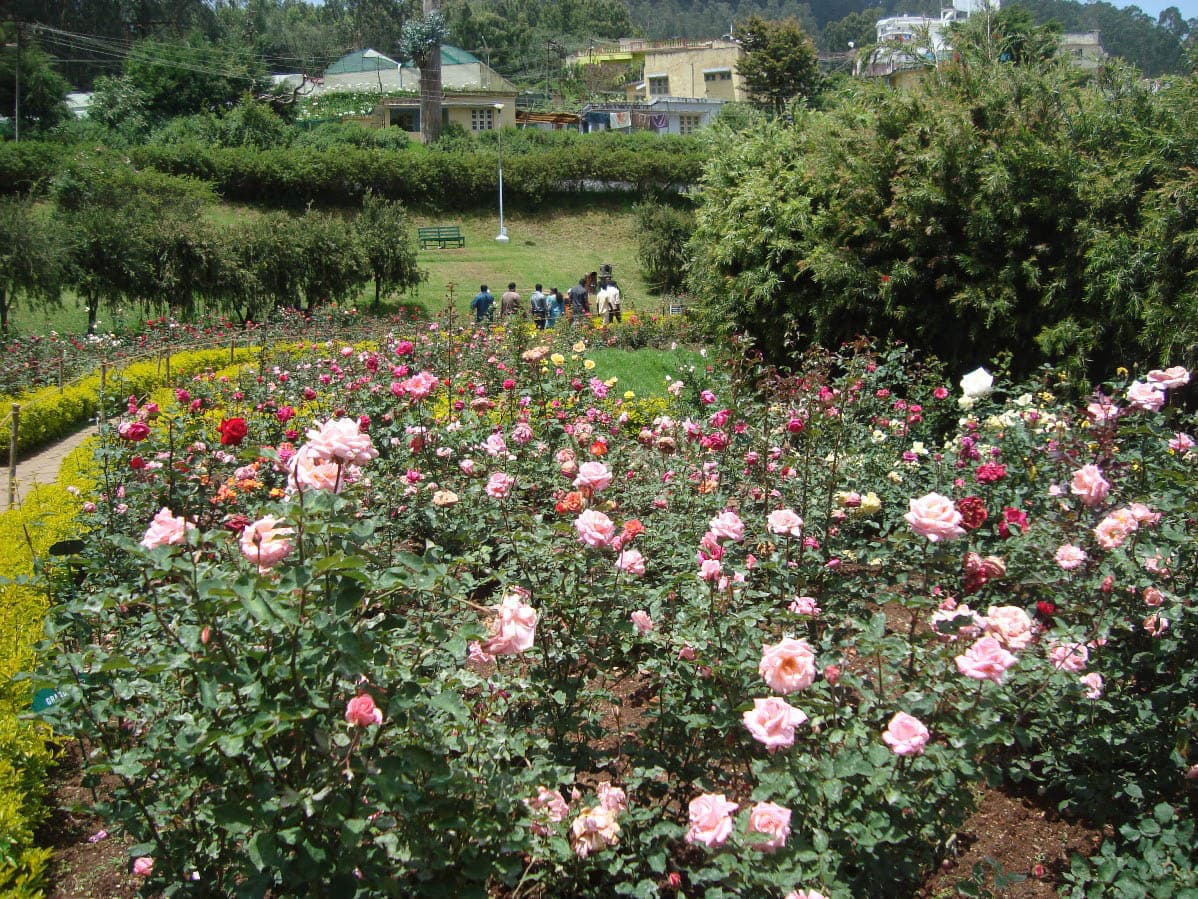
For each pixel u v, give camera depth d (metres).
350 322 18.72
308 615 1.83
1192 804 2.80
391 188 35.06
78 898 2.76
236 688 1.87
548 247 34.03
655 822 2.47
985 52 8.36
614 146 38.75
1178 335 6.64
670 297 28.88
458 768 1.99
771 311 9.84
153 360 12.86
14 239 18.03
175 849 2.12
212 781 1.96
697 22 123.38
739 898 1.95
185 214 22.34
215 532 2.05
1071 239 7.48
